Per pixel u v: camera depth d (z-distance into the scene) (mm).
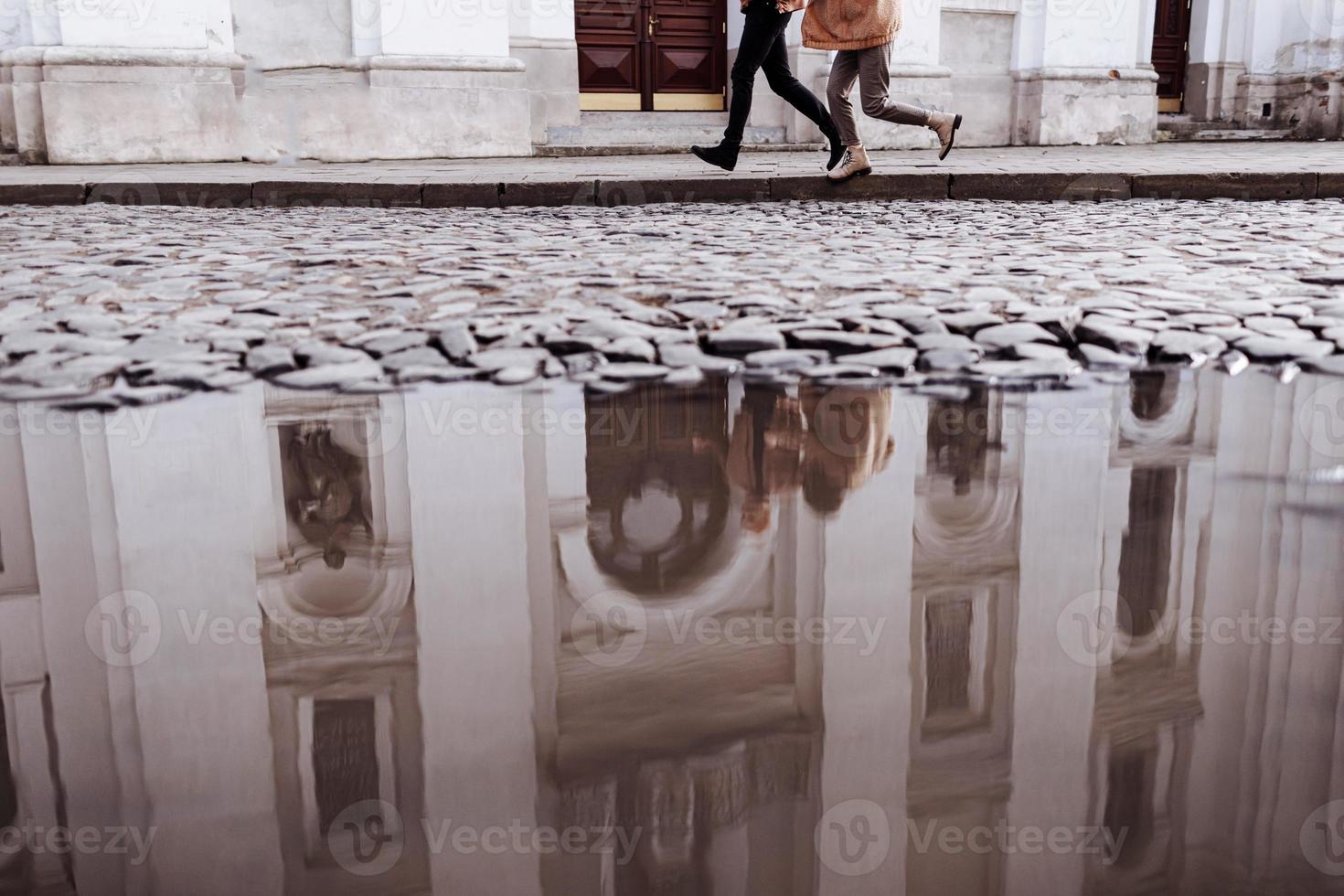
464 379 2014
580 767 643
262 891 522
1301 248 3752
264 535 1185
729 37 10820
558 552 1113
